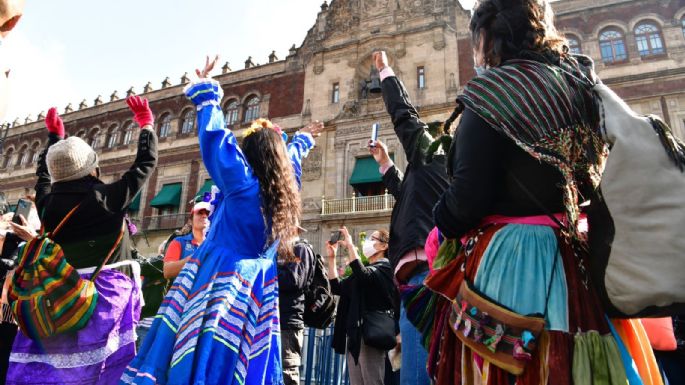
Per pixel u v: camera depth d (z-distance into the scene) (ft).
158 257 18.20
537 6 5.55
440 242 7.42
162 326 6.60
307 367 19.25
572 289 4.58
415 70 70.54
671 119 58.18
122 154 90.99
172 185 83.46
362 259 22.04
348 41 77.05
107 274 9.51
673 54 60.85
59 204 9.56
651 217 4.13
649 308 4.15
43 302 8.48
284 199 8.05
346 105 72.18
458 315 4.90
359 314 13.58
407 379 8.11
